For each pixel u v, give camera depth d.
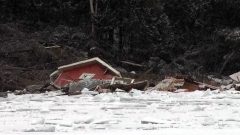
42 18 124.94
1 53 98.81
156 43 125.56
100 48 116.00
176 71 113.88
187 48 138.12
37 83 84.06
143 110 26.50
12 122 21.97
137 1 121.38
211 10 140.25
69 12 127.44
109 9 122.38
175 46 133.50
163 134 16.86
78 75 73.88
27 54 100.38
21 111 26.78
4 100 36.38
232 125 20.20
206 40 139.00
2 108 28.48
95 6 125.75
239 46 127.19
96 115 24.28
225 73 127.31
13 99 37.28
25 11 122.62
